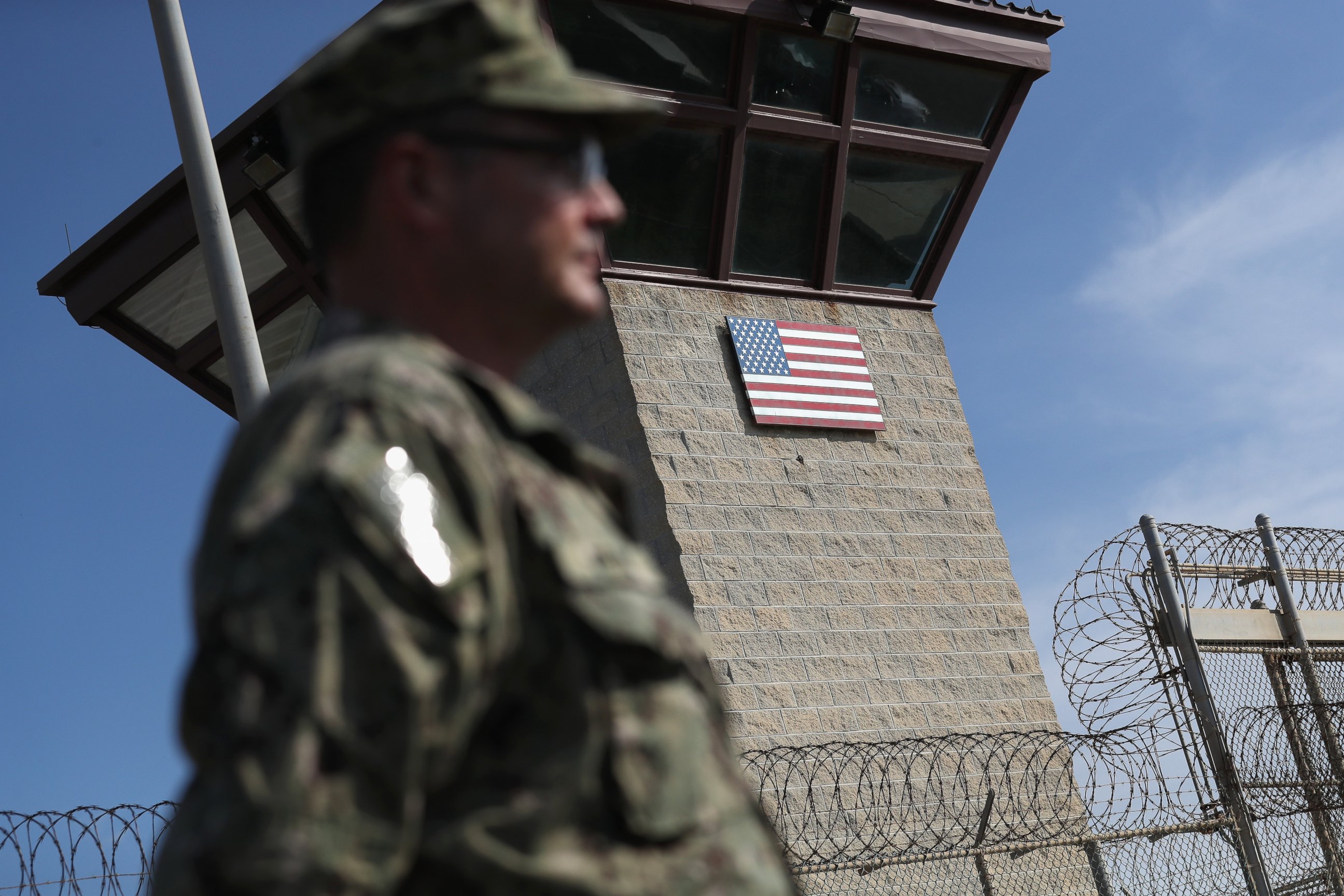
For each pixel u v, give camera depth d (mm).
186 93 7621
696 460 13023
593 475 1438
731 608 12641
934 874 12438
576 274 1528
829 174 14273
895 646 13453
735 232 13891
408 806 1103
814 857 11844
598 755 1255
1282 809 9523
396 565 1136
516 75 1479
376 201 1462
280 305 14125
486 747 1238
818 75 14070
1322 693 10305
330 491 1147
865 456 14156
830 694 12859
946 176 15008
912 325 15047
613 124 1568
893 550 13906
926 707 13359
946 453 14703
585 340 13445
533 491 1306
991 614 14211
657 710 1300
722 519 12953
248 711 1098
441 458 1215
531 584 1272
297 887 1048
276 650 1107
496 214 1464
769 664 12641
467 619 1161
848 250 14773
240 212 13508
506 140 1470
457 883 1198
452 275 1468
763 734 12312
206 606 1179
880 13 14102
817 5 13422
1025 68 14922
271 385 14820
